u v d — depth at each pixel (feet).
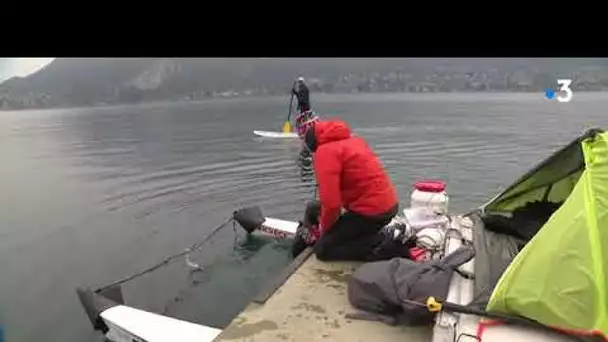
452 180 47.06
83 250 29.35
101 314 17.71
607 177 11.43
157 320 17.13
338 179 16.44
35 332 19.66
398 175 49.55
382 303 13.53
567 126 94.99
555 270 11.10
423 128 97.40
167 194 43.88
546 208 17.92
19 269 26.68
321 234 17.65
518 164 54.80
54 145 92.84
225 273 24.07
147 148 80.38
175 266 25.43
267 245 27.53
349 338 12.49
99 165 62.85
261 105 295.07
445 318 11.97
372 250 17.16
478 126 99.55
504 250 15.71
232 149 74.49
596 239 10.92
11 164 67.15
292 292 15.10
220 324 19.31
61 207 40.60
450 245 16.78
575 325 10.77
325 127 16.85
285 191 43.47
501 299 11.61
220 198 41.55
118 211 38.37
